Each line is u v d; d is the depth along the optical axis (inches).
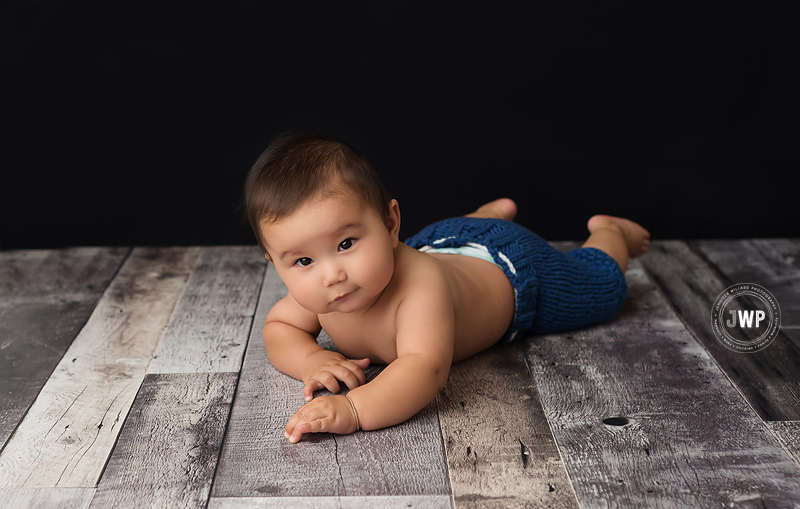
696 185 91.7
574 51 87.2
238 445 48.8
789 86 87.4
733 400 54.1
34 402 54.8
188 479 45.3
